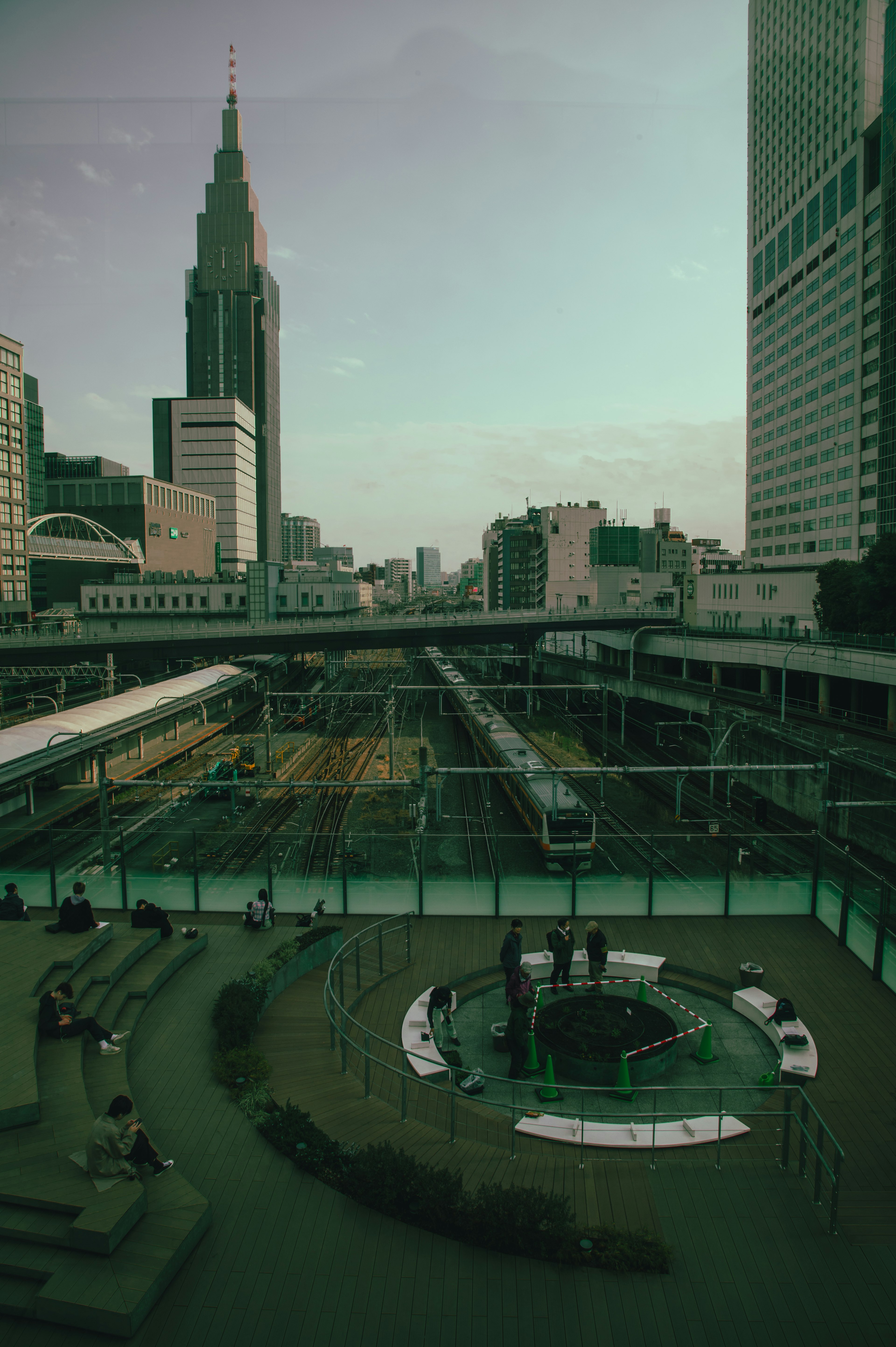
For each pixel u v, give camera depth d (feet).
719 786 165.89
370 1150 32.71
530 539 520.83
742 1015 55.36
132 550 437.17
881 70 283.18
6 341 310.86
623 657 321.73
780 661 200.13
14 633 292.61
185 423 576.20
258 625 250.98
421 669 367.25
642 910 70.54
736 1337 25.27
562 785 113.29
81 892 54.90
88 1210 28.40
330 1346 24.61
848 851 65.26
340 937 63.26
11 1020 42.75
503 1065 49.26
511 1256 28.48
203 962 56.85
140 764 166.30
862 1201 32.86
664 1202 32.14
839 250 300.61
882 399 269.03
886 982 58.18
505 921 69.67
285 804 143.54
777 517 357.41
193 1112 37.55
